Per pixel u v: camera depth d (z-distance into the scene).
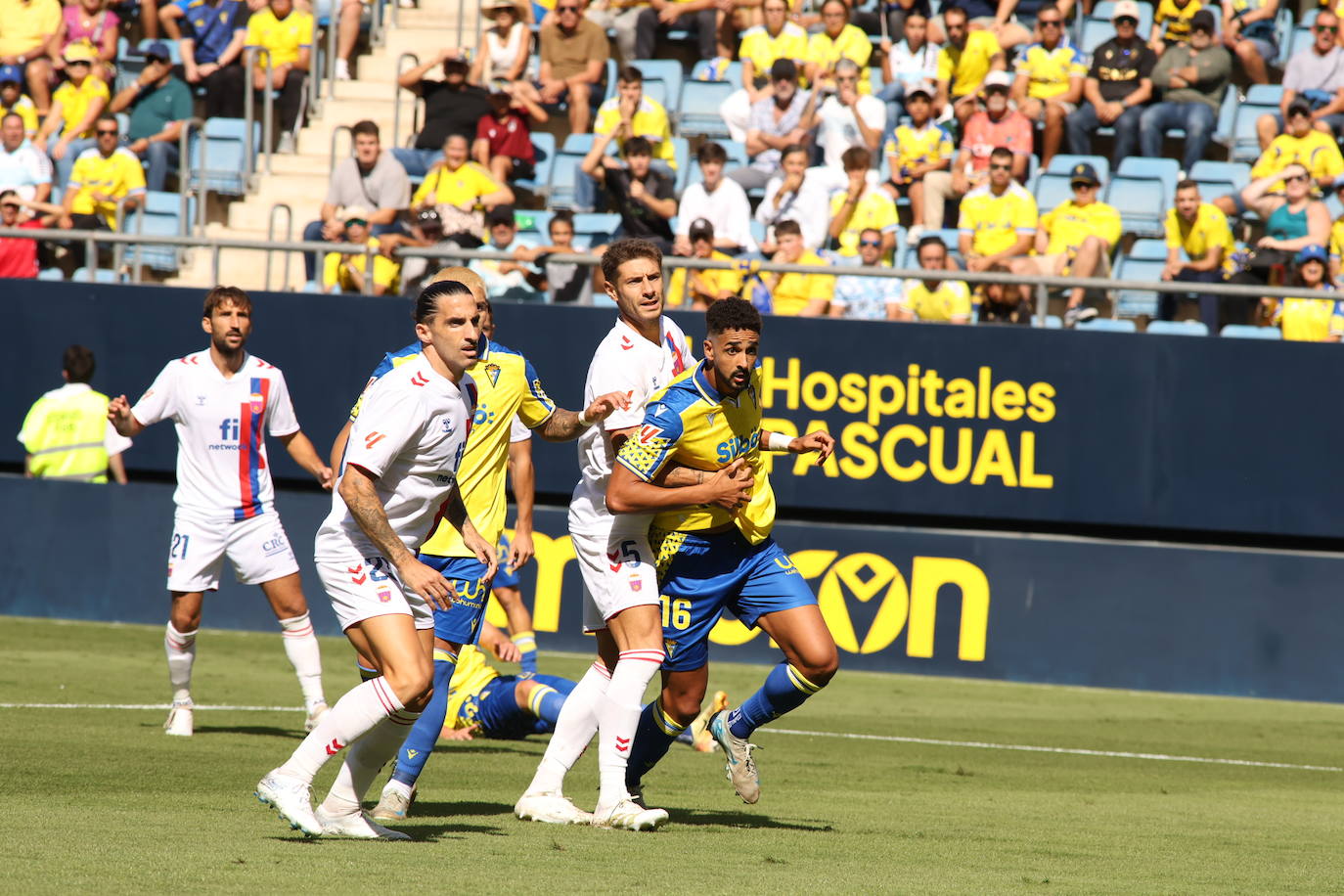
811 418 43.47
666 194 50.53
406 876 14.66
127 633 43.28
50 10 60.81
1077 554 42.16
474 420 20.03
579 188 53.44
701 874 15.67
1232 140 54.84
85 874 14.12
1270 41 57.44
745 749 20.28
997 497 42.84
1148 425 42.22
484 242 50.41
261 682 35.66
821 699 37.97
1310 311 41.81
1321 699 41.00
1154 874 17.45
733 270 43.88
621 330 19.55
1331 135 52.84
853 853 17.95
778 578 19.69
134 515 45.19
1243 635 41.41
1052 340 42.56
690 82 57.72
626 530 18.98
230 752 24.80
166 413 26.91
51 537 45.31
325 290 45.72
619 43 60.50
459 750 26.47
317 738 16.41
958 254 50.25
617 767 19.03
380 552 16.91
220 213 56.75
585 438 19.47
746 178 52.38
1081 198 48.91
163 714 29.72
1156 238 52.00
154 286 45.91
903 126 52.81
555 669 40.03
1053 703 39.06
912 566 42.78
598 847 17.17
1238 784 27.77
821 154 53.72
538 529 43.72
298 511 44.94
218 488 26.89
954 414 42.94
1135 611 41.91
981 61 55.69
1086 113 54.41
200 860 15.09
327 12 62.16
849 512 44.06
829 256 47.56
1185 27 55.25
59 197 56.88
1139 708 38.84
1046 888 16.03
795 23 57.06
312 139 58.72
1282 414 41.75
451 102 54.84
